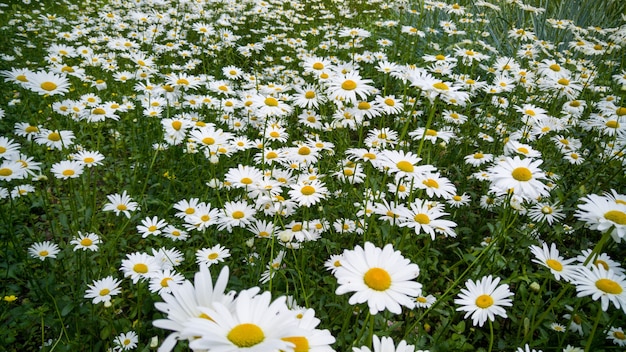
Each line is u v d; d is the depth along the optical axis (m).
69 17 1.52
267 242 0.55
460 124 0.88
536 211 0.60
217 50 1.23
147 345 0.42
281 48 1.27
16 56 1.18
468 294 0.37
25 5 1.66
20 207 0.65
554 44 1.26
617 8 1.48
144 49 1.25
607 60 1.26
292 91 1.00
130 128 0.89
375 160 0.54
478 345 0.48
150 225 0.58
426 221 0.42
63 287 0.52
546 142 0.79
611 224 0.37
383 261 0.28
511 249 0.56
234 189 0.68
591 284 0.35
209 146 0.61
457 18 1.41
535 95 0.93
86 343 0.45
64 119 0.91
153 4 1.44
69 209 0.66
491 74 1.15
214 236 0.61
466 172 0.77
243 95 0.90
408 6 1.48
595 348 0.42
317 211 0.63
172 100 0.83
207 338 0.18
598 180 0.68
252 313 0.21
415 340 0.42
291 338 0.23
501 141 0.79
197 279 0.22
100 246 0.52
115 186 0.77
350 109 0.68
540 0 1.42
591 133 0.81
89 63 1.05
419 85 0.48
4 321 0.49
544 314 0.40
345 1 1.69
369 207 0.57
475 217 0.67
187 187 0.71
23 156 0.60
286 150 0.66
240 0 1.59
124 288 0.55
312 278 0.53
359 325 0.46
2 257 0.56
